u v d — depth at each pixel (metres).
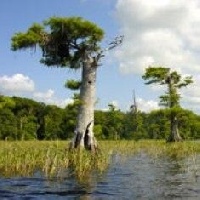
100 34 30.69
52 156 23.39
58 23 30.08
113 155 33.00
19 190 15.57
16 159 21.16
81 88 31.41
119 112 83.19
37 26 30.28
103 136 82.12
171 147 44.06
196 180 19.16
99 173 21.09
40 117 94.38
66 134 86.56
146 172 22.42
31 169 21.11
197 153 38.47
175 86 59.59
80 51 31.58
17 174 19.55
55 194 14.92
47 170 20.28
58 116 87.44
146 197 14.60
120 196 14.77
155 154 36.12
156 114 59.56
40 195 14.67
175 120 60.47
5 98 55.31
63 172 20.69
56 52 32.06
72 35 30.89
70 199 14.09
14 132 83.56
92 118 31.14
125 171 22.66
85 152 27.25
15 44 29.56
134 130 87.75
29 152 24.12
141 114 88.19
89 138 30.80
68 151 27.45
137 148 42.88
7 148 27.12
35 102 95.44
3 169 20.73
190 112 59.03
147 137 87.25
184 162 28.72
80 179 18.61
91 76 31.23
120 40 31.12
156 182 18.42
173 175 21.16
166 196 14.80
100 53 31.23
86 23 30.06
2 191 15.33
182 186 17.20
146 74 59.16
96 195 14.91
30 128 86.12
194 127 81.75
